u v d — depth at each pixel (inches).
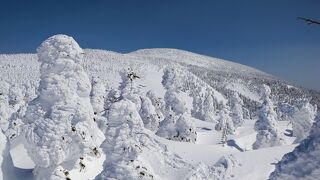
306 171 515.2
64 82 1215.6
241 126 4018.2
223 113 3363.7
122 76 2143.2
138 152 933.8
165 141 1777.8
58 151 1151.0
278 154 1544.0
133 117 946.7
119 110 944.9
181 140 2234.3
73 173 1197.1
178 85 2682.1
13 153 1455.5
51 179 1136.8
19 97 3083.2
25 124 1199.6
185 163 1535.4
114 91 2497.5
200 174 1423.5
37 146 1151.6
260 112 2433.6
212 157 1656.0
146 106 2524.6
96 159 1323.8
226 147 1845.5
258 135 2394.2
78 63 1266.0
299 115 2351.1
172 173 1471.5
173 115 2292.1
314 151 514.3
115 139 930.7
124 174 908.6
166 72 2773.1
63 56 1235.2
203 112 4424.2
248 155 1528.1
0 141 1154.0
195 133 2255.2
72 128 1178.6
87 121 1216.2
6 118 2448.3
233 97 4296.3
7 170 1150.3
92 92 2240.4
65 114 1178.6
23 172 1270.9
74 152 1189.1
